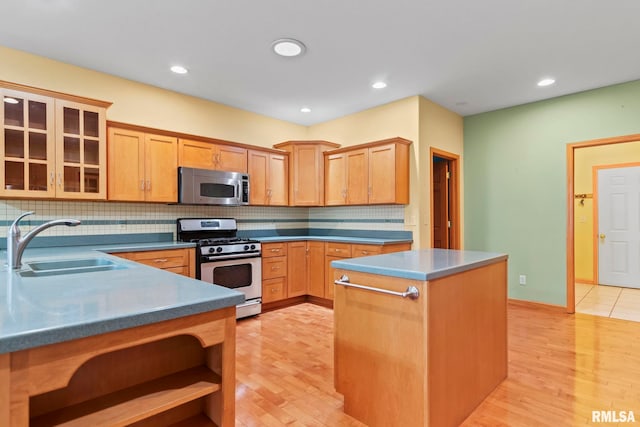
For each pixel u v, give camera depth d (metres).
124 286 1.23
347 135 4.54
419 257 2.11
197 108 3.85
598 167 5.37
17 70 2.74
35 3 2.14
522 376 2.31
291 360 2.57
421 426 1.56
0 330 0.75
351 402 1.86
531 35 2.55
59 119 2.67
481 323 2.01
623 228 5.18
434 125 4.07
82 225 3.08
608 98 3.52
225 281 3.46
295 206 4.64
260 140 4.48
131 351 1.12
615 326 3.33
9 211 2.73
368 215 4.32
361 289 1.81
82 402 1.02
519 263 4.13
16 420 0.74
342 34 2.54
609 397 2.04
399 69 3.13
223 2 2.15
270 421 1.82
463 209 4.60
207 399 1.21
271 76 3.29
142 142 3.19
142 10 2.23
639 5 2.18
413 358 1.59
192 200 3.44
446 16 2.31
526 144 4.08
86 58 2.90
